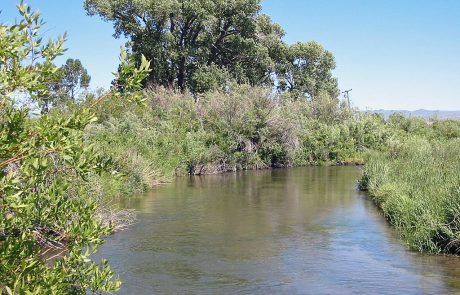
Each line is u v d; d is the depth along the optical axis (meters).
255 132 33.66
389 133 40.81
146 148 24.38
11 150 3.84
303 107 43.38
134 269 10.05
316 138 38.00
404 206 13.79
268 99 34.62
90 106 4.31
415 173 17.94
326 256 11.07
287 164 35.28
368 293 8.67
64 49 4.20
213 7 47.34
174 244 12.09
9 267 3.79
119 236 12.83
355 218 15.42
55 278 4.13
